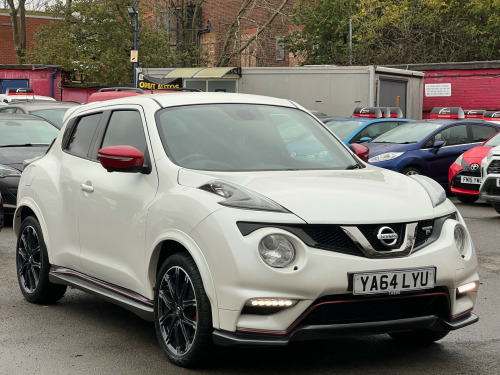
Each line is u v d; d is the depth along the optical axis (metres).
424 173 15.89
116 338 5.65
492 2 36.00
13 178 11.54
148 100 5.79
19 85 39.12
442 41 35.62
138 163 5.22
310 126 6.00
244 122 5.70
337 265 4.35
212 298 4.49
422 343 5.45
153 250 4.98
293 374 4.79
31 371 4.89
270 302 4.34
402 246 4.53
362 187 4.89
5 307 6.63
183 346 4.89
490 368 4.93
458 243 4.90
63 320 6.19
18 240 6.90
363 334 4.49
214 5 45.88
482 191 12.51
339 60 37.09
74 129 6.52
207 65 43.84
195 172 5.02
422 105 27.58
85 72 38.78
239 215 4.45
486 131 16.69
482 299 6.96
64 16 39.69
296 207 4.48
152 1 45.00
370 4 36.91
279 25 44.78
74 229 6.02
